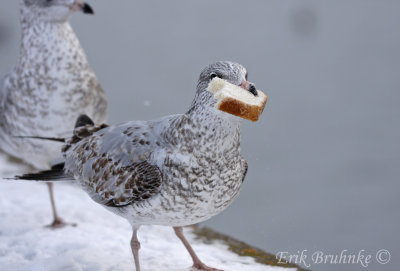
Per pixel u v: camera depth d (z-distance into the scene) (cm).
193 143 497
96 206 819
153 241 685
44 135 709
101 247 647
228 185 514
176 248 663
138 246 547
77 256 612
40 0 696
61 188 881
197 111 495
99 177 548
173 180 504
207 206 515
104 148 554
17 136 707
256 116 468
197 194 505
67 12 704
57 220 729
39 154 718
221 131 490
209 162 498
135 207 523
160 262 605
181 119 510
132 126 558
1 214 766
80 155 574
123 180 526
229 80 485
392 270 1054
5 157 977
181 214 515
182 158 501
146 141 530
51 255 637
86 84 720
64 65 705
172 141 512
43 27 704
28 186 871
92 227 724
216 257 648
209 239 734
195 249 667
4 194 831
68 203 816
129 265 589
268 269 619
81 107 718
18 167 931
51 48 703
